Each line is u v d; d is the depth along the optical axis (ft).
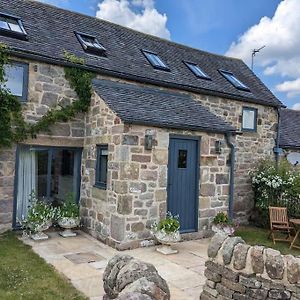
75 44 29.43
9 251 20.75
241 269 13.51
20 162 25.81
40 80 25.71
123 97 26.08
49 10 32.14
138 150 23.12
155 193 23.98
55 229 27.14
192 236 26.30
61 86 26.58
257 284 13.12
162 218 24.30
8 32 25.52
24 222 24.97
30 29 27.81
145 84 29.89
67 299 14.46
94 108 26.55
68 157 28.40
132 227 22.85
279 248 25.96
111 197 23.57
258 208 35.12
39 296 14.56
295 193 32.30
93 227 25.79
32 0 31.76
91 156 26.78
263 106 38.01
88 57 28.45
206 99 33.24
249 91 38.01
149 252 22.24
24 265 18.35
